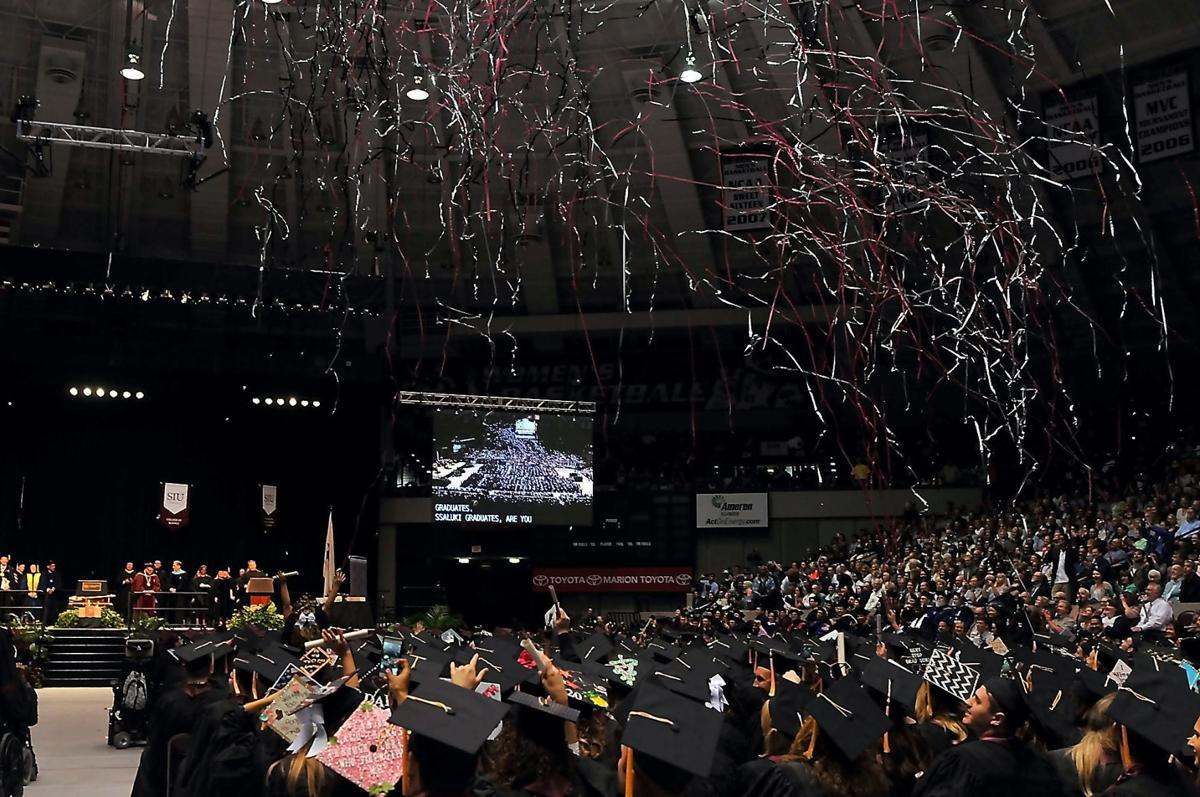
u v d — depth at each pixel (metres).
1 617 27.05
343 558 34.72
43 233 30.98
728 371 35.69
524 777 3.71
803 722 4.55
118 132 21.05
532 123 29.17
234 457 33.91
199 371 30.75
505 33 25.19
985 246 28.58
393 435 35.75
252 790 5.43
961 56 25.23
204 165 29.88
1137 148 24.86
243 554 33.72
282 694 4.35
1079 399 30.92
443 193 31.31
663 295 34.50
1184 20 22.98
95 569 32.34
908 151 26.16
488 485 30.78
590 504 31.44
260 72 27.62
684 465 36.41
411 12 24.92
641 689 3.79
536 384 36.12
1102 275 29.03
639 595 36.28
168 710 7.72
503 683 5.43
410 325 34.81
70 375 30.64
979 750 4.55
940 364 31.66
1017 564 22.73
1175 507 21.98
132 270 29.84
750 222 29.56
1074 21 24.06
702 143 29.73
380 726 4.04
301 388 32.81
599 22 26.58
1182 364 29.72
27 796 11.62
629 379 36.16
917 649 7.63
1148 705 4.22
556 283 34.19
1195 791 4.18
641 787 3.56
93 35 26.77
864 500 34.44
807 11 23.34
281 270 30.98
